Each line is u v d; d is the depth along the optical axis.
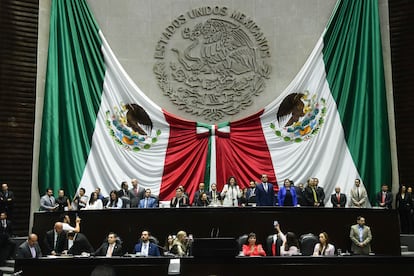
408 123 13.05
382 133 12.95
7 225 10.55
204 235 9.80
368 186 12.84
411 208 11.86
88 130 12.98
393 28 13.47
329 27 13.51
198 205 11.28
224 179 13.07
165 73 13.79
